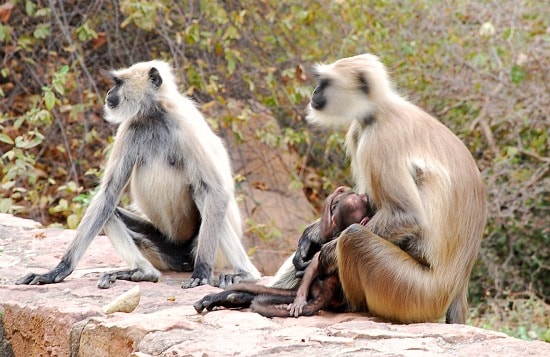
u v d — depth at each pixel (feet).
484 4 60.39
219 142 37.11
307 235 30.42
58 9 60.23
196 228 36.96
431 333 24.71
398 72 58.54
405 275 26.58
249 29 61.00
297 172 64.39
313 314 27.94
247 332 24.95
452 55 58.90
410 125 27.61
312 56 60.80
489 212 56.03
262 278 35.12
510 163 56.44
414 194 26.68
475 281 58.75
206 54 60.08
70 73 58.08
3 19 57.41
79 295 30.45
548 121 56.39
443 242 27.07
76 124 58.95
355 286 27.30
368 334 24.41
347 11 59.57
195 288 32.12
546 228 56.65
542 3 60.64
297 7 59.72
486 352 23.00
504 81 56.95
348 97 28.50
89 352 26.43
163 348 23.80
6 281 33.01
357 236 26.84
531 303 52.19
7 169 52.75
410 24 60.29
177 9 59.16
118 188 35.09
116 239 34.24
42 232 41.55
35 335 28.71
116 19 59.21
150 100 35.50
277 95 61.46
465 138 58.90
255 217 58.34
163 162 35.55
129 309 28.07
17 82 60.03
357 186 30.01
